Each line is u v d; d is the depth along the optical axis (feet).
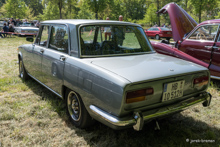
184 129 9.43
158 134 9.02
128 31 10.50
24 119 10.07
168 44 18.80
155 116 7.30
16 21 71.46
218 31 15.71
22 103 11.68
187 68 8.46
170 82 7.65
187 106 8.20
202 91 9.13
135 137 8.75
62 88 9.76
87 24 9.37
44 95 13.20
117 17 141.49
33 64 13.08
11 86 14.73
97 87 7.41
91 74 7.68
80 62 8.41
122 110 6.72
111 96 6.89
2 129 9.12
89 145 8.13
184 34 19.26
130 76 6.99
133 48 10.34
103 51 9.29
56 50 10.49
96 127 9.38
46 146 8.02
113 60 8.68
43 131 9.02
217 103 12.59
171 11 19.71
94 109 7.54
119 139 8.52
